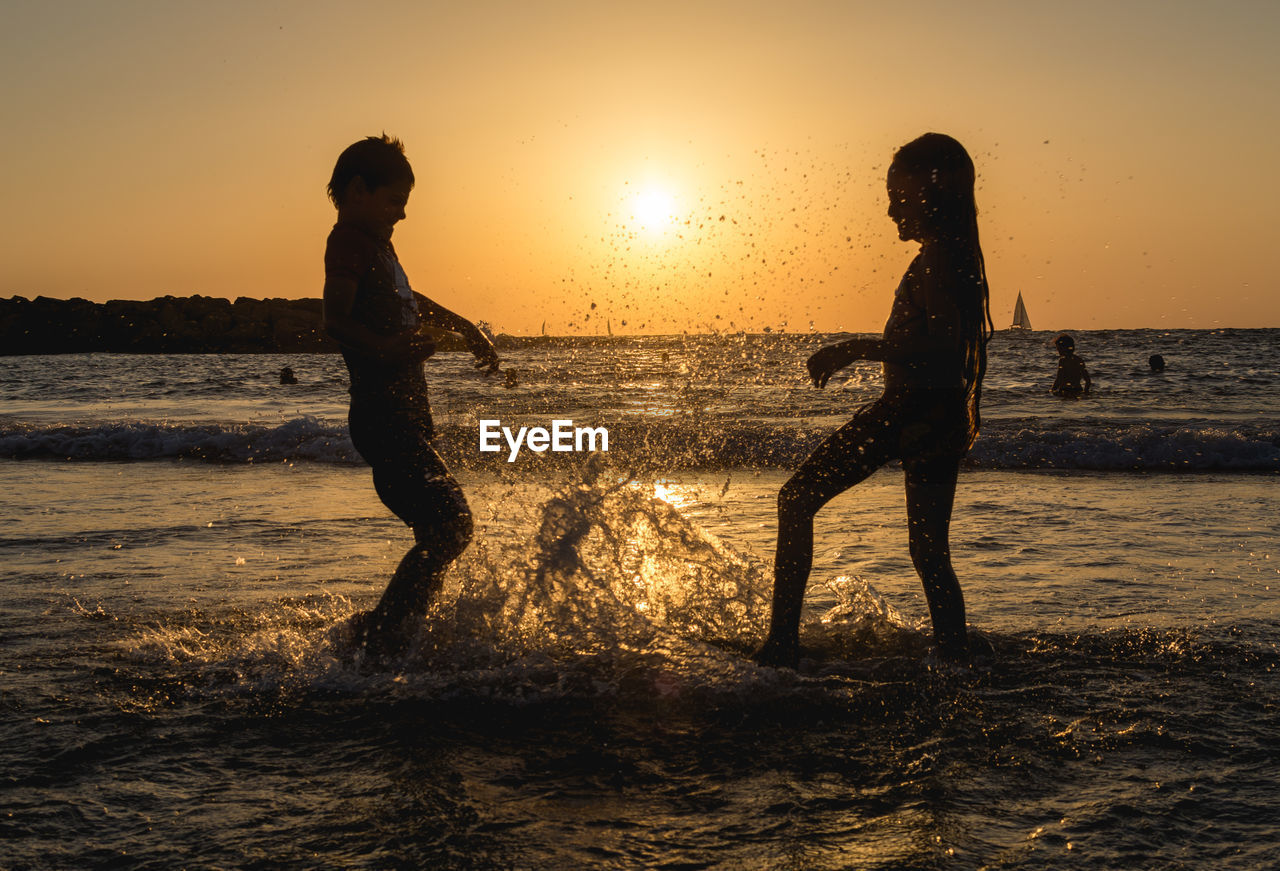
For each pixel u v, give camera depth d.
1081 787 1.97
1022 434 9.51
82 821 1.84
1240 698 2.49
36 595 3.73
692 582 3.21
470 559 3.02
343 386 24.98
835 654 2.94
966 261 2.76
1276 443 9.47
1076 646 2.96
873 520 5.39
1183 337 49.97
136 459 9.87
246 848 1.73
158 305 61.06
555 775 2.06
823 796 1.94
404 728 2.34
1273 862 1.65
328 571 4.18
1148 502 6.16
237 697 2.56
